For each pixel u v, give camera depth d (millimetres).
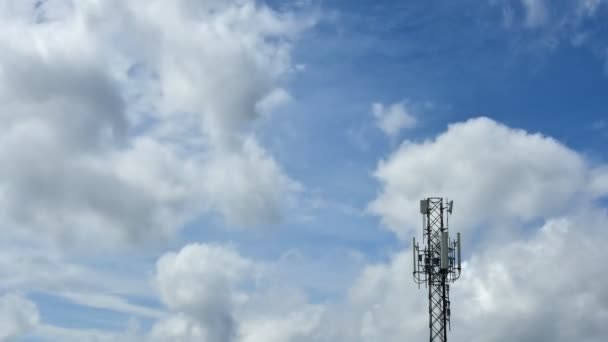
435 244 98562
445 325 95812
